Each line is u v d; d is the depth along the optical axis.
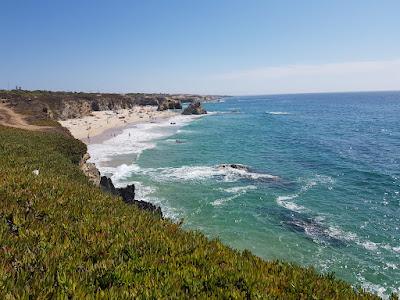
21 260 5.96
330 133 92.94
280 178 44.03
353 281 20.23
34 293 4.94
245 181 42.47
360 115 152.00
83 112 126.94
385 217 30.02
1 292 4.82
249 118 143.88
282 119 138.25
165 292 5.61
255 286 6.36
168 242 7.91
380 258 22.83
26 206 9.13
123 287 5.56
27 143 26.33
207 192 37.59
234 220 29.52
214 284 6.27
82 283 5.47
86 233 7.79
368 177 44.19
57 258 6.23
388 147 68.38
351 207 32.69
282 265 8.05
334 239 25.78
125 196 29.02
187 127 109.94
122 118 130.00
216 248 8.26
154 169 49.28
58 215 8.82
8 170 13.19
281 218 29.98
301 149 67.81
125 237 7.88
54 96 123.81
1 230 7.02
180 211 31.64
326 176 45.19
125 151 65.00
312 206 33.06
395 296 7.60
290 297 6.34
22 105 93.56
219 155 61.53
